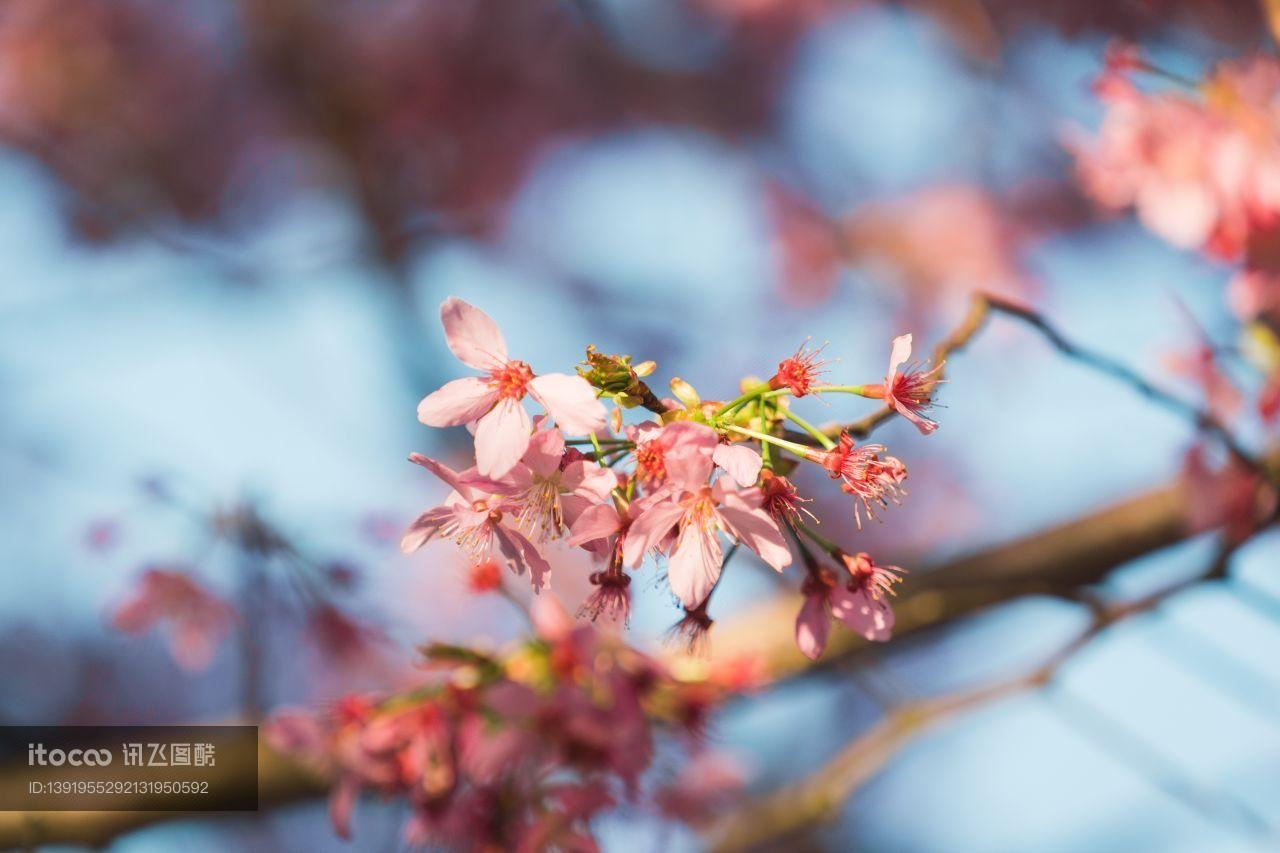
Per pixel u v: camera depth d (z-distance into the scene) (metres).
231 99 9.41
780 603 4.81
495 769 3.22
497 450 2.15
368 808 4.18
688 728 3.39
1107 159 4.61
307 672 4.91
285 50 9.29
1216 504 4.36
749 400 2.34
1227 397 4.50
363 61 9.44
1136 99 4.53
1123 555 4.85
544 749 3.23
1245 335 4.50
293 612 4.80
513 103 9.52
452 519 2.25
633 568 2.12
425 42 9.47
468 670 3.39
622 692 3.25
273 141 9.45
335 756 3.42
